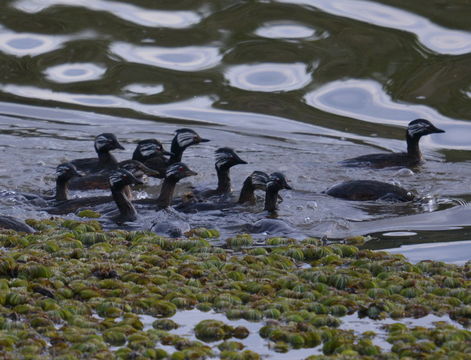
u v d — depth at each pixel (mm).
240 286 12977
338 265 14172
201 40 28344
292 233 16281
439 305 12344
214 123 23844
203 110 24672
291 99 25188
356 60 26938
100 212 17375
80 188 19281
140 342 10695
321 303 12398
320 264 14211
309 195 18688
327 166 20859
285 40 28219
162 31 29000
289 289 13000
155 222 16609
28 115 24156
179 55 27609
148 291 12531
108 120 24016
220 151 18906
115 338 10875
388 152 21984
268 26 29219
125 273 13234
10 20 29500
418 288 12922
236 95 25453
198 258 14164
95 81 26109
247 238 15508
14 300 11828
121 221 16844
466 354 10508
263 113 24391
